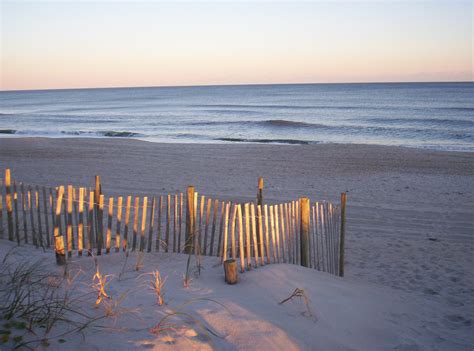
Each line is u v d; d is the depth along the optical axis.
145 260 5.46
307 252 6.13
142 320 3.48
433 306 5.37
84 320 3.37
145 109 69.38
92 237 5.92
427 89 123.06
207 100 99.12
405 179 15.31
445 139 28.94
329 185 14.36
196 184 14.34
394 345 3.87
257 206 5.48
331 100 84.06
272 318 3.80
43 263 5.05
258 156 20.83
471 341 4.23
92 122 45.81
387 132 33.00
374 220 10.41
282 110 60.53
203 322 3.57
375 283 6.52
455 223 10.13
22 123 44.84
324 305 4.38
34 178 15.06
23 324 3.11
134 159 19.95
